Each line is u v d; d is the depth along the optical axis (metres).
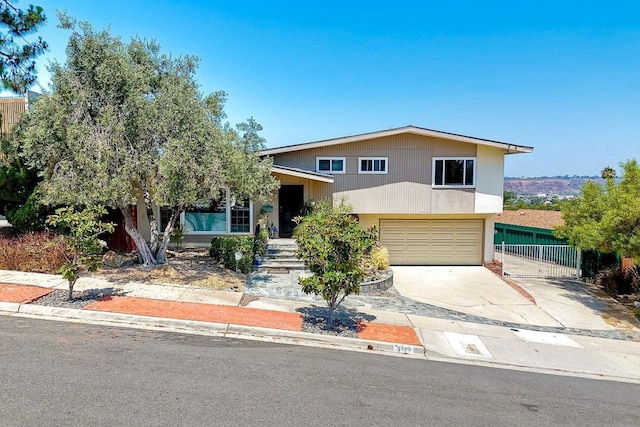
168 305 8.80
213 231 16.33
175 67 11.86
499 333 9.33
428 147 16.92
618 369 7.73
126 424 4.16
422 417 4.86
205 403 4.74
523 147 16.50
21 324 7.25
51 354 5.90
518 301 12.76
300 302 10.11
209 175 9.99
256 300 9.92
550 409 5.47
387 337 8.21
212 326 7.86
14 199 13.14
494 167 17.22
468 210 17.11
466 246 18.27
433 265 18.23
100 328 7.34
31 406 4.40
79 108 9.65
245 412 4.61
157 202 9.91
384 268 14.23
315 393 5.29
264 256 14.37
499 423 4.90
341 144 16.84
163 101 10.16
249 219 16.42
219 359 6.25
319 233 8.16
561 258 17.19
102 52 9.93
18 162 12.83
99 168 8.94
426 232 18.17
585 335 9.80
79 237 8.48
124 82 10.02
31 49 12.51
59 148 9.83
